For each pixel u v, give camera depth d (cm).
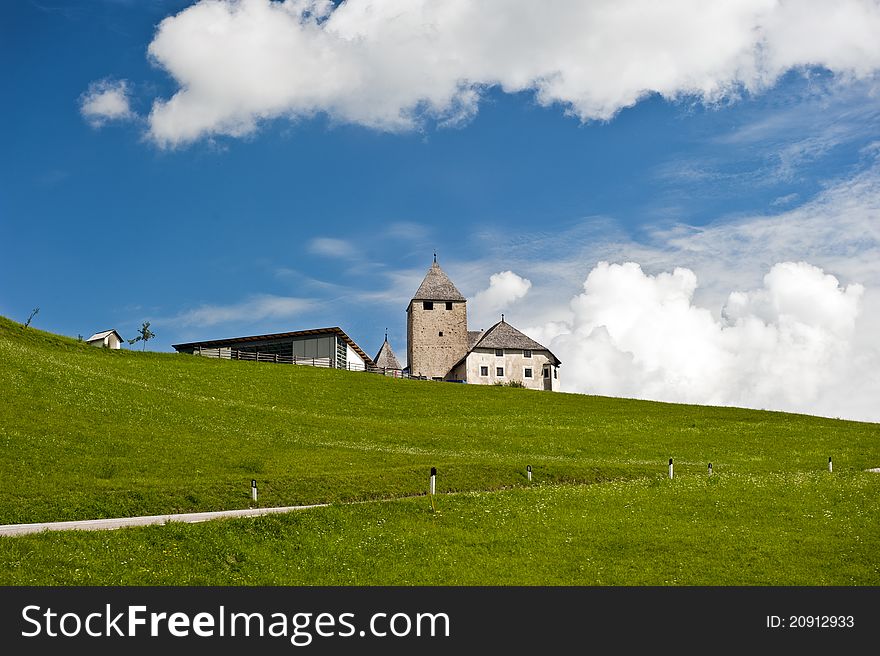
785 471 6047
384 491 4697
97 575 2877
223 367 9619
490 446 6738
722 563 3359
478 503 4059
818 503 4231
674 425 8169
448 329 14650
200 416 6400
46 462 4584
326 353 12025
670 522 3888
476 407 8850
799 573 3247
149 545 3127
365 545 3409
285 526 3469
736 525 3869
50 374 6431
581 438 7256
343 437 6544
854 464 6456
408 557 3353
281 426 6588
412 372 14500
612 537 3653
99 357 8900
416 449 6381
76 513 3800
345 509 3750
